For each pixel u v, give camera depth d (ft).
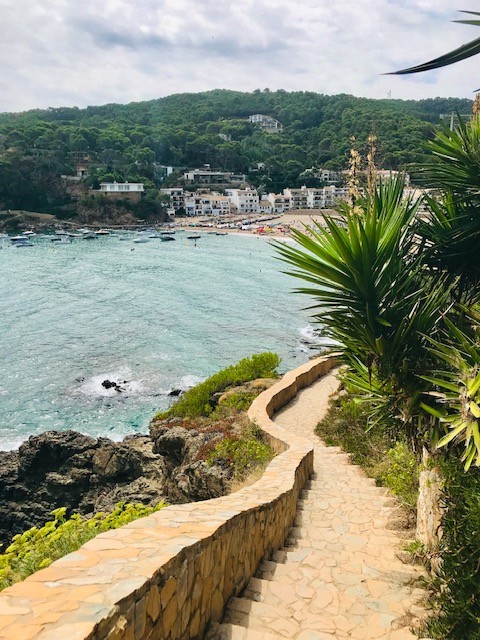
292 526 22.99
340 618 14.28
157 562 9.81
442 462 17.29
